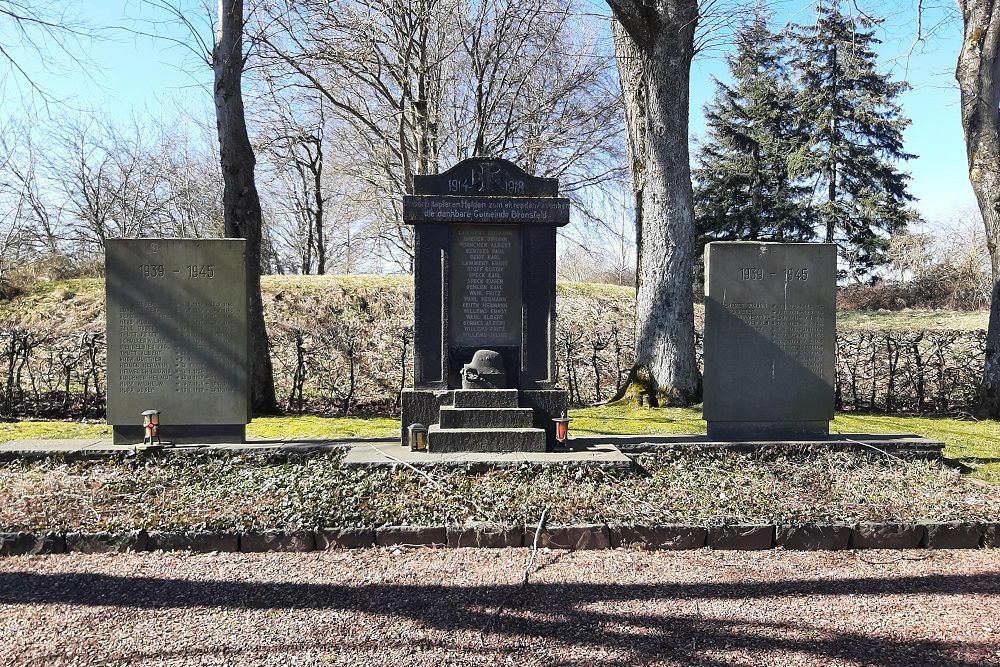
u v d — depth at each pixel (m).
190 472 6.32
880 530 5.23
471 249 7.32
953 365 12.82
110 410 6.92
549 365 7.32
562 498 5.70
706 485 6.08
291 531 5.13
